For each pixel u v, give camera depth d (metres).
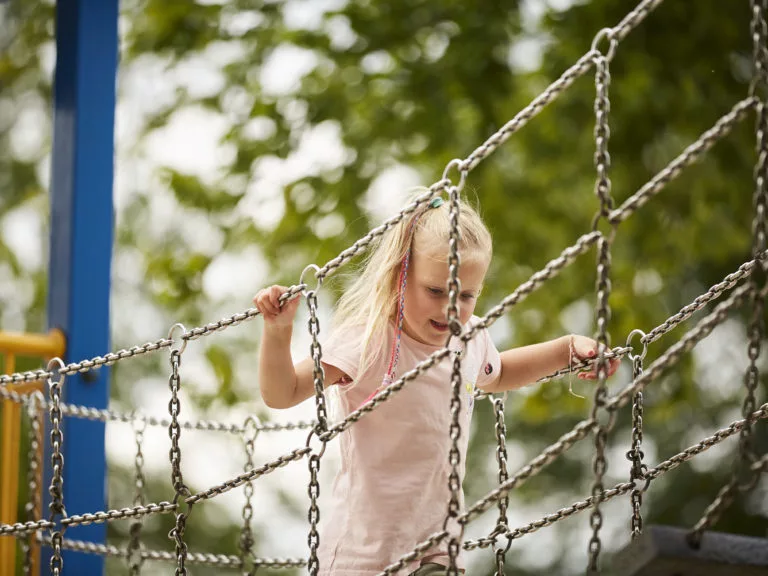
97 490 4.91
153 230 12.01
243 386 11.45
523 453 13.33
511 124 2.27
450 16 8.73
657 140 8.75
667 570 2.09
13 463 4.76
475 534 13.39
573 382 9.14
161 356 12.69
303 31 8.99
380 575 2.37
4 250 11.72
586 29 8.55
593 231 2.16
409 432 3.26
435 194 2.38
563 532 13.12
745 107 2.08
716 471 11.97
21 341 4.91
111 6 5.36
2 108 12.16
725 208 8.97
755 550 2.06
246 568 4.09
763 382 10.89
